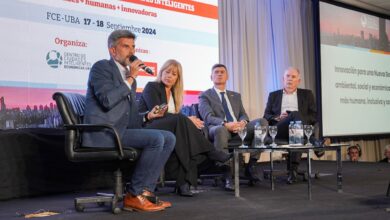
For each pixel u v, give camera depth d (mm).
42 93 3350
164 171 2955
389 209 2164
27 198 2945
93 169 3311
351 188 3111
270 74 5672
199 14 4602
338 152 2900
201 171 3285
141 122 2648
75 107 2332
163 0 4254
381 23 7238
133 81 2375
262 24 5621
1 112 3121
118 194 2303
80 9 3602
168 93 3139
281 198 2656
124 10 3920
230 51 5211
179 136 2734
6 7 3170
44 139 3084
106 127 2133
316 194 2820
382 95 7133
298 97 3988
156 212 2219
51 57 3408
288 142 3318
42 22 3363
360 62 6789
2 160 2844
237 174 2770
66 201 2779
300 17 6211
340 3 6516
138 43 4027
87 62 3635
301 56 6129
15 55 3205
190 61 4492
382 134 7066
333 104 6312
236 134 3322
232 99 3707
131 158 2209
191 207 2355
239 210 2238
